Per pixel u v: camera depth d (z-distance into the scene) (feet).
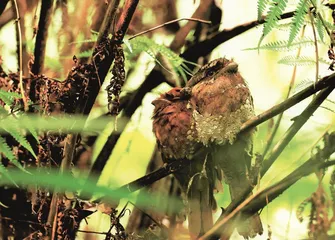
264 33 18.19
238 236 30.09
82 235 29.25
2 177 18.21
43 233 22.12
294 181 18.40
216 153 26.43
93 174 27.22
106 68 21.47
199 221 25.95
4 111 19.30
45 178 14.05
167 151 27.71
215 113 27.32
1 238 24.84
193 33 31.42
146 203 19.01
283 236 25.04
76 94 21.83
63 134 21.79
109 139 27.94
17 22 24.73
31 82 23.26
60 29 29.84
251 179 21.98
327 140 18.43
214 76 29.04
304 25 20.81
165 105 28.50
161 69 30.42
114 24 21.97
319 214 17.66
